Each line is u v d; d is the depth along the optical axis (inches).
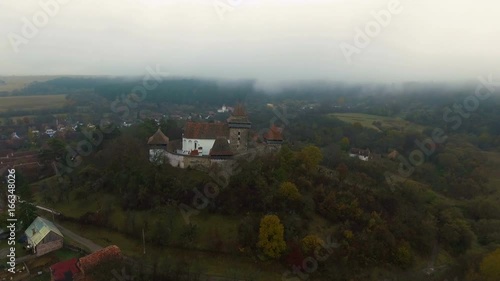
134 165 3442.4
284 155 3496.6
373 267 2827.3
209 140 3671.3
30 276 2559.1
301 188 3257.9
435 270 3016.7
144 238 2915.8
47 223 2994.6
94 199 3408.0
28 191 3585.1
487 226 3809.1
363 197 3405.5
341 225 3021.7
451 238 3412.9
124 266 2497.5
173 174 3309.5
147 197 3149.6
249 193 3085.6
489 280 2787.9
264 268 2726.4
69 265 2493.8
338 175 3786.9
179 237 2876.5
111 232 3051.2
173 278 2511.1
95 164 3946.9
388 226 3157.0
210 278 2618.1
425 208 3818.9
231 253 2800.2
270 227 2716.5
